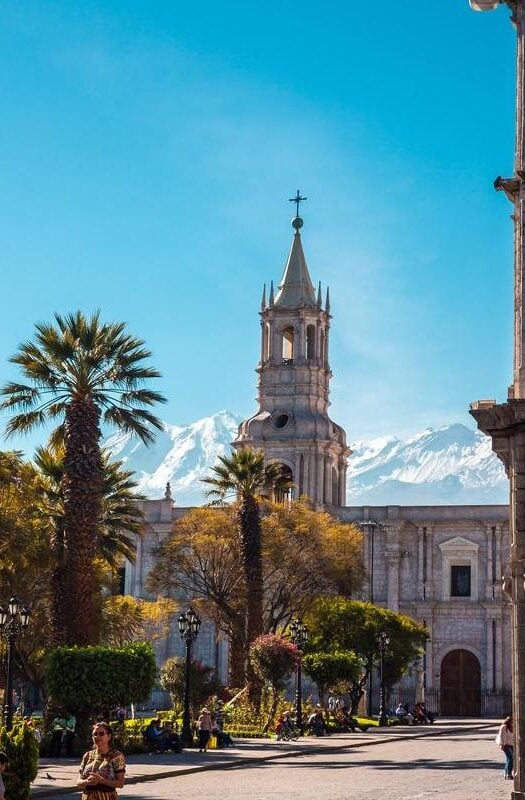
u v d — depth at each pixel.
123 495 69.19
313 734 71.12
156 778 43.53
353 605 86.94
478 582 108.56
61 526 63.34
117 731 55.62
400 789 39.28
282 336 112.94
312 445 109.56
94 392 57.97
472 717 106.06
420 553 109.88
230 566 88.75
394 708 107.56
